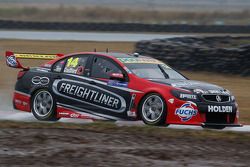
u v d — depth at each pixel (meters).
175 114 33.72
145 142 28.80
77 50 93.38
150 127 32.44
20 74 39.91
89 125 33.16
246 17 180.50
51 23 130.12
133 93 35.28
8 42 103.56
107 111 36.22
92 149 26.89
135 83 35.47
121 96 35.72
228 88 61.47
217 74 69.81
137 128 32.03
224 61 69.56
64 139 28.95
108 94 36.22
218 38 78.19
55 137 29.34
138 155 26.11
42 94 38.56
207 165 24.69
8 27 130.12
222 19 177.75
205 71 70.56
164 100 34.00
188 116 33.69
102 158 25.31
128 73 36.09
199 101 33.97
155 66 37.72
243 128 37.22
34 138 28.98
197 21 173.75
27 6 195.12
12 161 24.55
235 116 35.28
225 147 28.22
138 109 35.09
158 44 72.81
